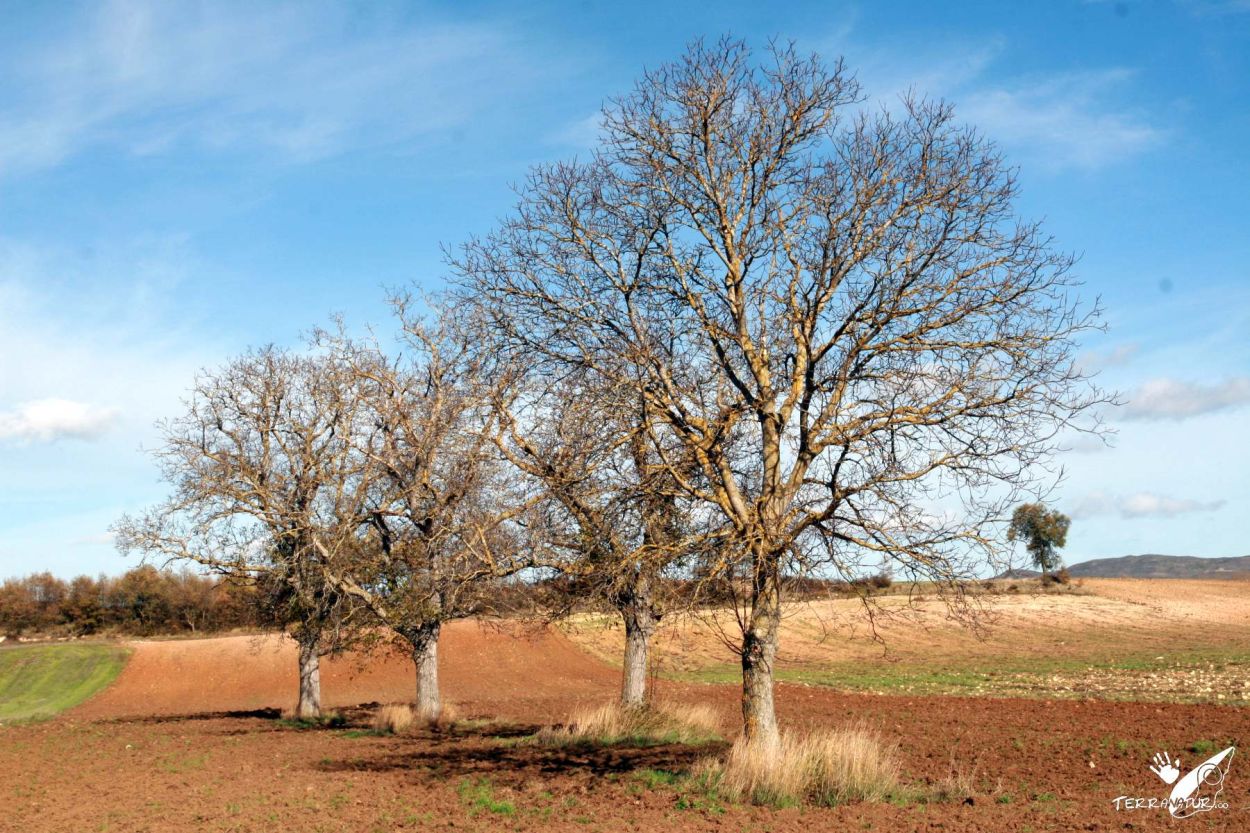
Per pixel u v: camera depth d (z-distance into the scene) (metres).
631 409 15.34
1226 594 84.50
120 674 57.38
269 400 31.83
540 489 17.84
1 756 26.59
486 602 25.27
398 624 27.80
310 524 29.22
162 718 39.59
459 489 23.88
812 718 28.50
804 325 15.23
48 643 67.06
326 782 19.53
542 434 17.56
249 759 24.30
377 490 28.42
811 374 14.74
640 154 16.31
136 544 30.80
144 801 18.25
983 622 17.08
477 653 59.50
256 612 35.78
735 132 16.03
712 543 14.97
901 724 26.69
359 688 52.41
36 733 33.31
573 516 17.20
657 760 19.97
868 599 15.50
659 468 15.62
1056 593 83.81
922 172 14.68
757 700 15.89
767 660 15.84
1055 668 45.03
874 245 14.83
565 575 17.92
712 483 15.65
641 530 16.03
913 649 56.69
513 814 15.20
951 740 23.05
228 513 31.14
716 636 16.12
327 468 30.30
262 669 58.09
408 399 27.05
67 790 20.19
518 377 18.25
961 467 14.16
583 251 16.80
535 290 17.25
